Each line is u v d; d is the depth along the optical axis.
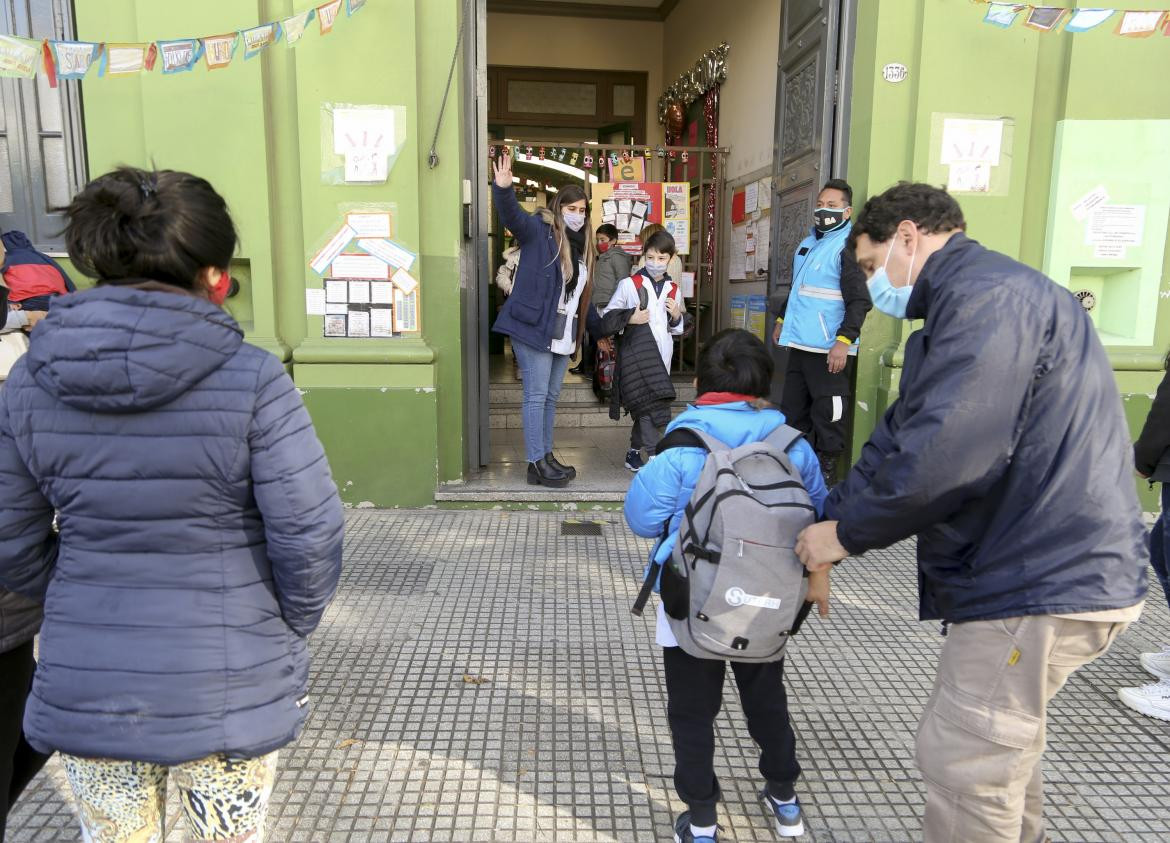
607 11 9.54
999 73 4.82
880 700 3.01
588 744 2.71
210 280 1.44
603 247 6.83
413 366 4.89
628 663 3.24
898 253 1.82
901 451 1.58
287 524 1.38
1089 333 1.61
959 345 1.55
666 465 2.09
